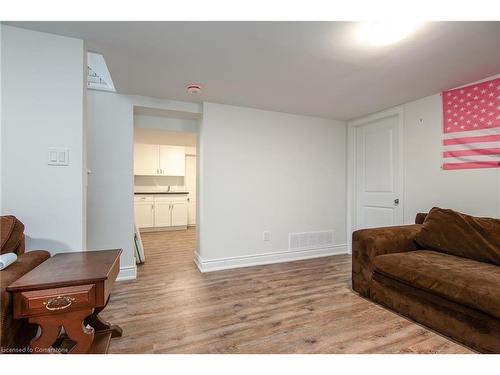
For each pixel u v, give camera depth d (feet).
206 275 9.22
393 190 10.43
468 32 5.20
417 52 6.04
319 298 7.24
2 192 4.85
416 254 6.69
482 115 7.54
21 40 5.00
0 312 3.21
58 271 3.87
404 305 6.15
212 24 4.98
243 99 9.43
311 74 7.29
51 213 5.14
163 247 13.78
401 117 9.93
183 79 7.66
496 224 6.21
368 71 7.08
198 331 5.52
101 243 8.54
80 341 3.59
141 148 19.60
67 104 5.28
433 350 4.83
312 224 11.80
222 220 10.02
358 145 12.12
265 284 8.33
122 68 6.93
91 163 8.43
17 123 4.94
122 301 7.03
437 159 8.70
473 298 4.71
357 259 7.55
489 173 7.39
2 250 4.17
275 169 11.00
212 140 9.84
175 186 21.88
